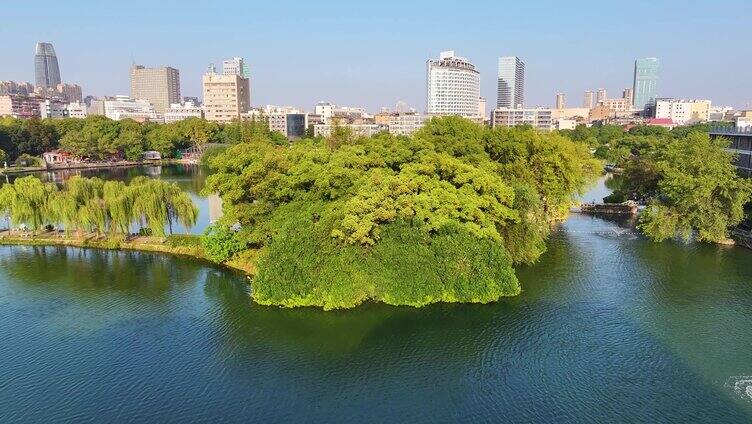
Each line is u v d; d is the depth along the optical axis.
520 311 62.06
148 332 58.12
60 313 63.06
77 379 48.94
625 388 46.97
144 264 80.50
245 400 45.72
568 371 49.72
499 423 42.53
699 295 67.12
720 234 87.31
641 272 75.69
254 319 60.88
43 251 87.12
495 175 73.12
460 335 56.66
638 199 117.69
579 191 105.56
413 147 79.00
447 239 64.25
